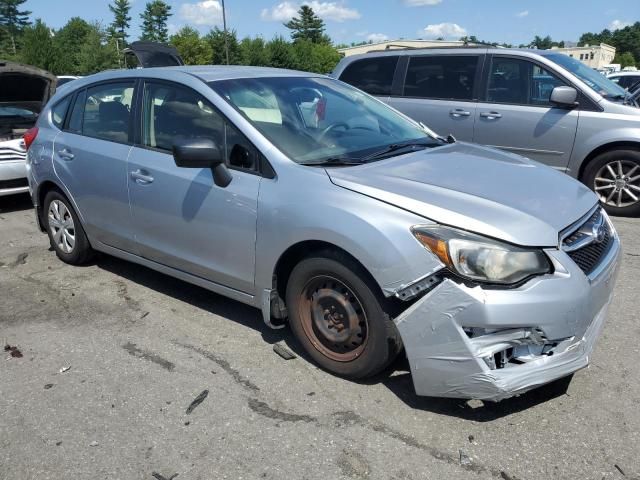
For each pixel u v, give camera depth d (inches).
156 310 163.8
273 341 144.1
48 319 159.6
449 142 162.9
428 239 105.1
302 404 117.5
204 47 2780.5
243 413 115.1
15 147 269.9
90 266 199.8
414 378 109.5
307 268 123.0
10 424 113.8
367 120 158.2
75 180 179.5
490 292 101.3
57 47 2513.5
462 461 100.3
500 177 126.3
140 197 157.2
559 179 132.4
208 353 138.9
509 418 111.7
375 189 114.6
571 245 109.7
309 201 119.6
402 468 99.1
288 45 2906.0
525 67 266.7
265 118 138.9
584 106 253.0
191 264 149.6
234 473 99.0
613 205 254.8
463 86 281.0
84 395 122.6
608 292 116.8
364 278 113.7
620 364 130.5
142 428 111.3
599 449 102.8
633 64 4554.6
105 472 100.1
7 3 4015.8
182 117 148.9
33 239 234.5
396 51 303.9
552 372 105.0
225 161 137.4
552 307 102.1
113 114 170.6
